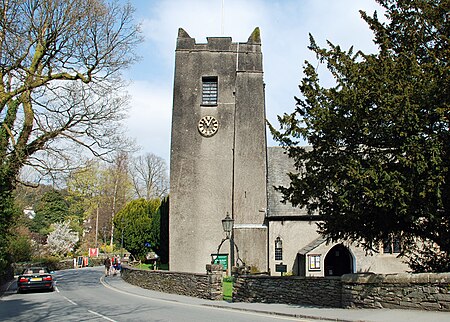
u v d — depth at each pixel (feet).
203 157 96.02
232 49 99.86
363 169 41.65
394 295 40.68
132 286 93.35
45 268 85.76
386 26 47.80
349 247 85.66
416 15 45.32
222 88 98.68
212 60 99.55
